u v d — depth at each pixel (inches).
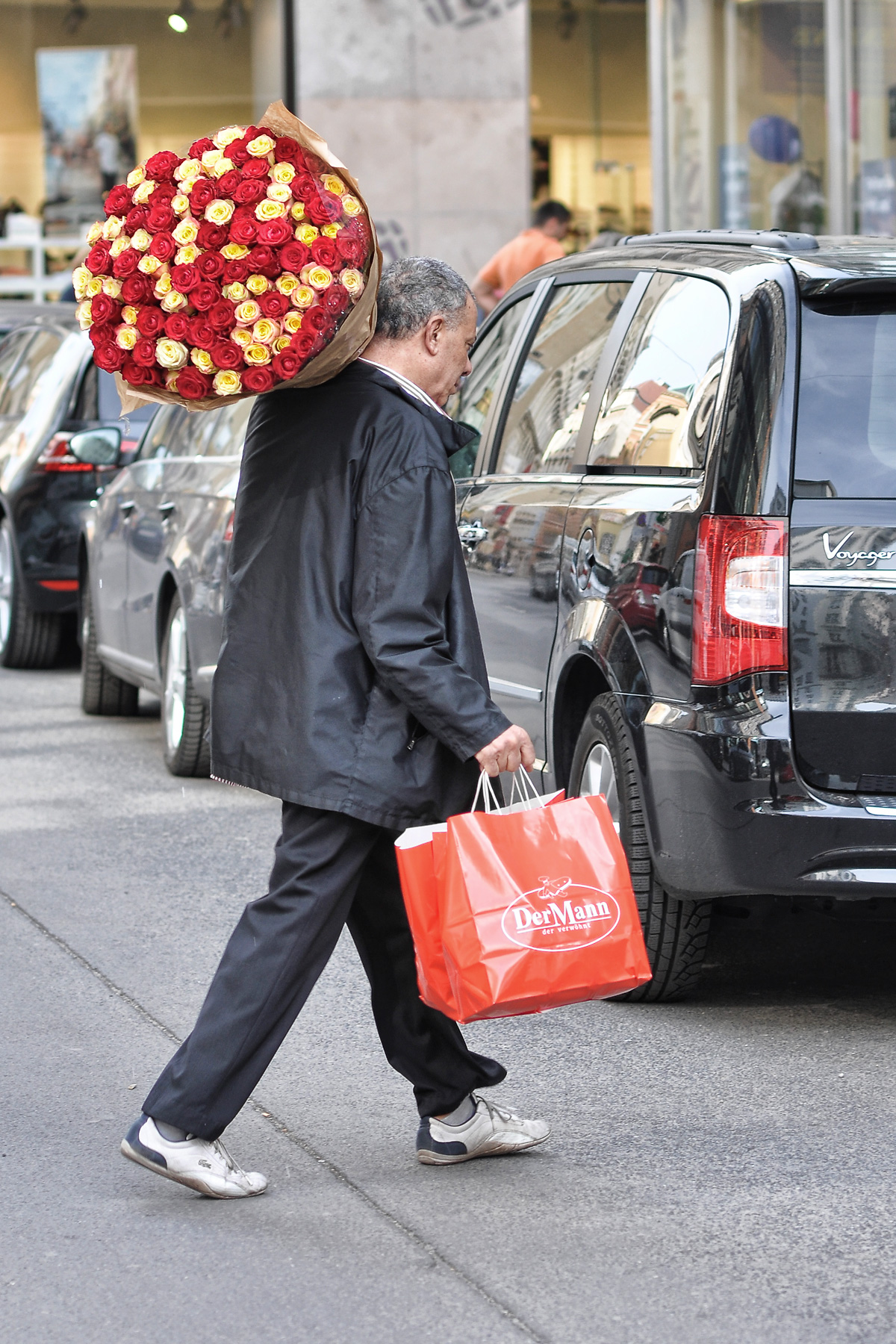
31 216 2132.1
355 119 1835.6
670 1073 458.9
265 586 368.5
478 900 352.2
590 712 522.3
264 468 372.8
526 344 625.3
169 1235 361.7
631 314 551.2
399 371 370.0
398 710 363.6
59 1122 424.5
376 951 390.9
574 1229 363.9
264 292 351.3
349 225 356.5
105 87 2102.6
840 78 1369.3
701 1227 365.1
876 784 460.4
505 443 615.5
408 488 358.6
